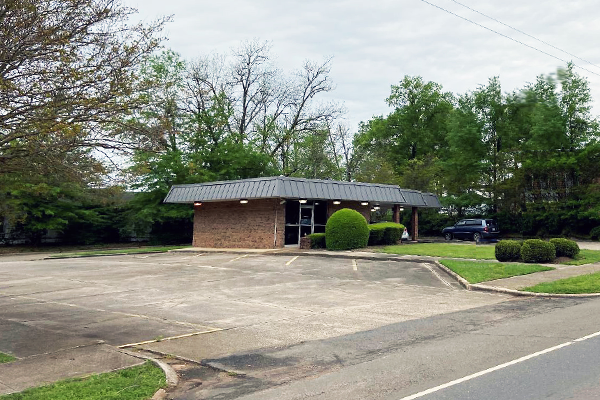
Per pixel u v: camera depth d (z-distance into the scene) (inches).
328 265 797.2
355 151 2239.2
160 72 1412.4
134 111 356.2
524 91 1632.6
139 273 751.1
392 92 2143.2
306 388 237.9
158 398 230.1
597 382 223.5
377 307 466.0
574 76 1530.5
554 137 1504.7
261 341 341.7
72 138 325.4
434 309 451.8
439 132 2066.9
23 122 318.7
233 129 1728.6
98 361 287.9
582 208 1408.7
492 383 229.0
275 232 1069.1
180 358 302.2
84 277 719.1
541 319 387.5
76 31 330.0
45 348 323.3
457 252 916.0
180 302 504.4
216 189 1131.3
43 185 406.9
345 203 1173.7
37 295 565.6
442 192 1800.0
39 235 1504.7
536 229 1529.3
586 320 375.6
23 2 301.9
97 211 1588.3
